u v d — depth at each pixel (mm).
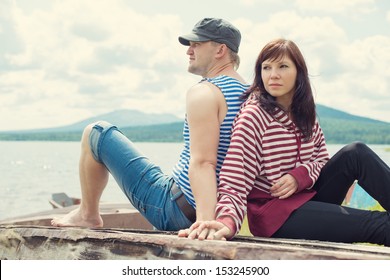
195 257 2959
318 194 3562
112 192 15492
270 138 3453
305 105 3525
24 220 5234
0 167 42250
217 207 3209
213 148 3436
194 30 3859
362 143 3414
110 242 3207
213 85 3590
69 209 5984
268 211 3404
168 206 3652
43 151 96000
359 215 3303
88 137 3857
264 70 3518
